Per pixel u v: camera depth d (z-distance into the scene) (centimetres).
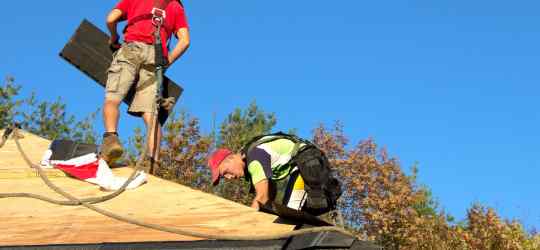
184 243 328
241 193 1448
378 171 1619
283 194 482
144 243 330
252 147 483
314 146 491
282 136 491
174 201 457
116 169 579
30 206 453
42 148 637
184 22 677
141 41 655
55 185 516
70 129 1541
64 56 723
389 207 1554
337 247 311
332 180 487
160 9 662
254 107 1567
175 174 1448
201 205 441
